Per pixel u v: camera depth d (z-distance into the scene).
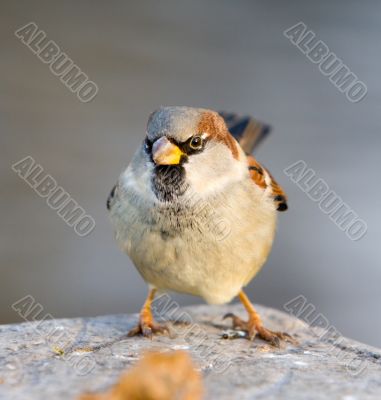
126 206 7.04
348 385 5.54
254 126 9.64
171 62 18.22
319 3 21.70
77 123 15.88
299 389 5.41
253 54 19.42
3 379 5.49
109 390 5.13
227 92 17.52
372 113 17.05
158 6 21.12
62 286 12.21
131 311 11.98
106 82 16.84
